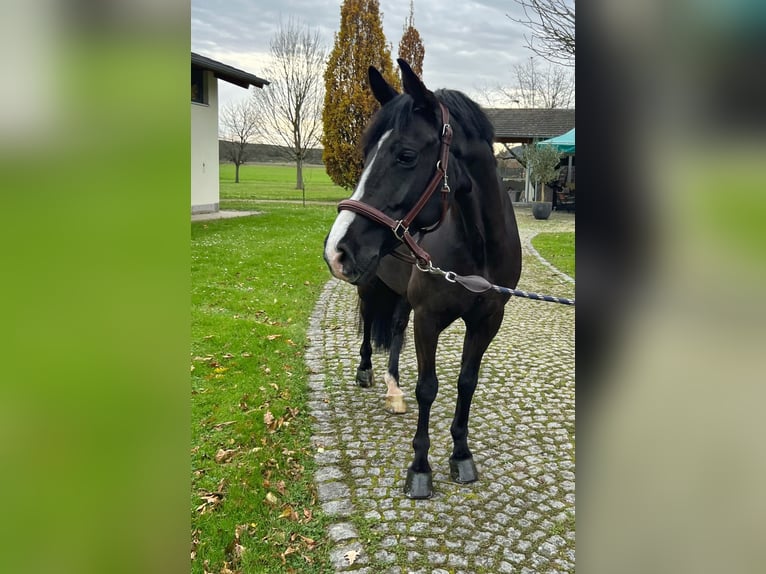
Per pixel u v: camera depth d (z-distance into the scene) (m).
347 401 3.91
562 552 2.35
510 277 2.69
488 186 2.44
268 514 2.57
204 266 8.23
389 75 22.34
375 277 3.62
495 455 3.16
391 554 2.33
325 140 22.72
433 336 2.63
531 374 4.46
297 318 5.97
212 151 15.78
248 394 3.84
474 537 2.44
